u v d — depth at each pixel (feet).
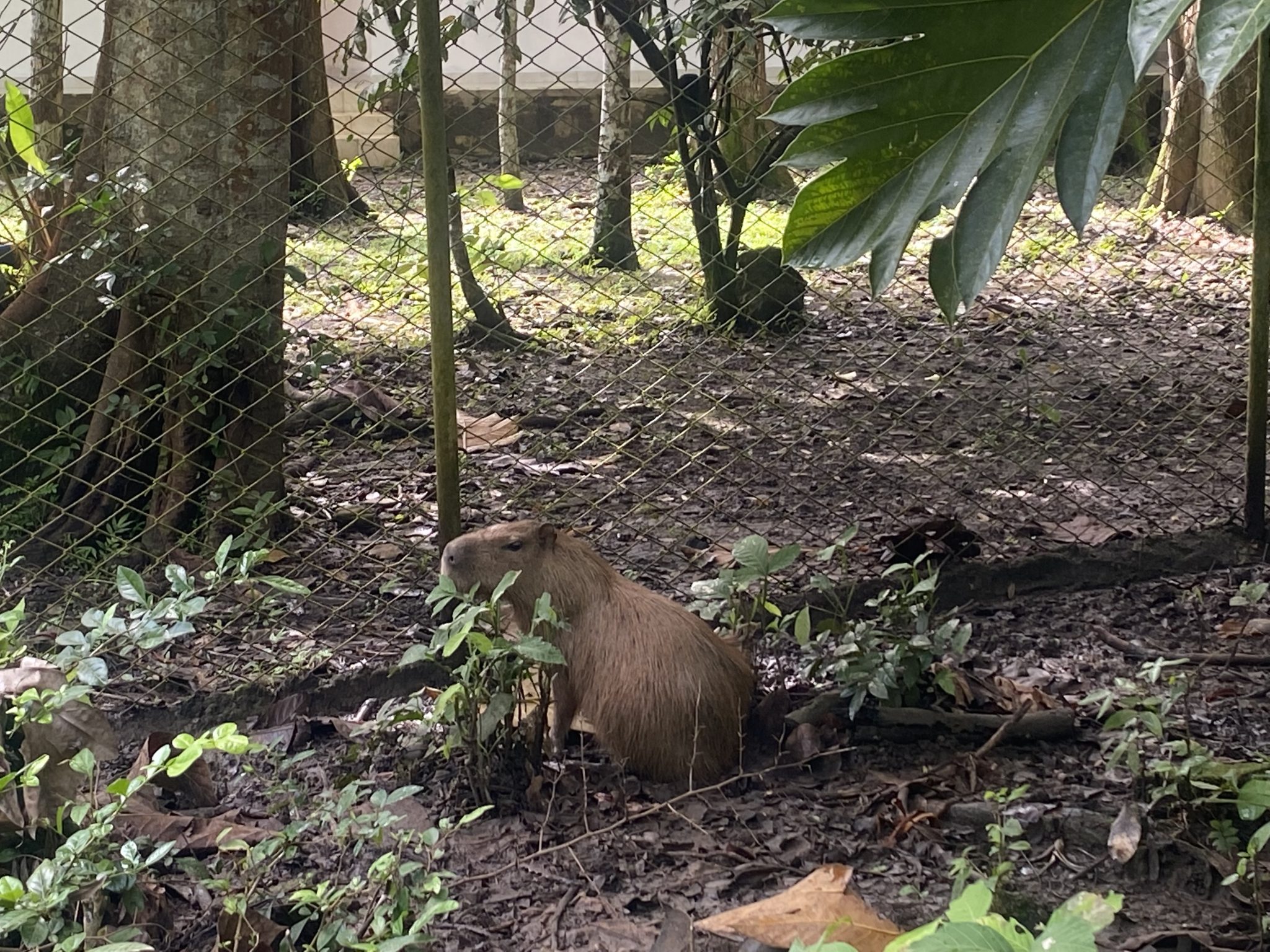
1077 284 27.32
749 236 28.55
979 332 24.47
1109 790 9.35
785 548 10.34
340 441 18.24
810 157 7.22
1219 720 10.38
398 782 9.58
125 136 13.19
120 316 13.82
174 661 11.47
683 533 14.55
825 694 10.37
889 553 13.38
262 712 10.91
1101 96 6.79
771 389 20.68
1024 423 18.86
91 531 12.96
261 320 12.88
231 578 12.62
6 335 13.76
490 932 7.86
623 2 20.17
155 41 12.06
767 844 8.75
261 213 13.32
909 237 7.18
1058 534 14.24
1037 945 4.50
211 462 13.66
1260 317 13.12
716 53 21.94
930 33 6.98
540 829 8.93
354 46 14.80
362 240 27.84
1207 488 15.57
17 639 10.07
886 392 20.34
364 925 7.45
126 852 7.36
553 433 17.35
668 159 23.49
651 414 19.44
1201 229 23.50
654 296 25.43
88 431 13.69
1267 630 12.06
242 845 7.89
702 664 9.54
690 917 7.97
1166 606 12.80
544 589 9.82
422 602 12.67
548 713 10.34
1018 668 11.46
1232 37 4.90
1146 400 19.97
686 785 9.48
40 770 7.92
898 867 8.49
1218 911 7.97
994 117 7.03
